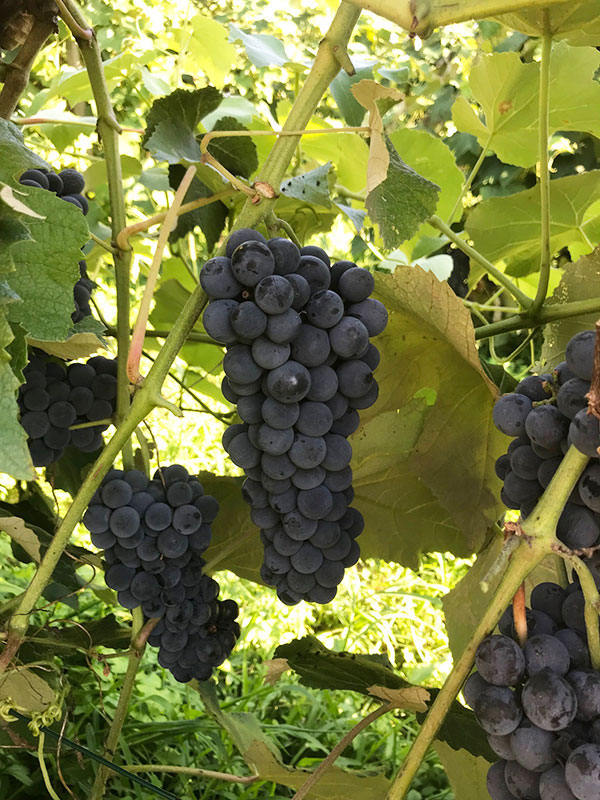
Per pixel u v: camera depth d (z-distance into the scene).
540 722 0.31
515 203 0.78
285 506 0.42
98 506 0.52
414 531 0.67
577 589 0.38
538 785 0.33
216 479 0.67
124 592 0.53
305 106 0.42
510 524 0.35
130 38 1.05
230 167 0.62
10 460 0.32
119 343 0.56
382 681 0.56
